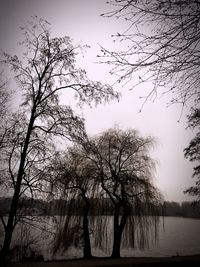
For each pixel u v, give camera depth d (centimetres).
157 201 1941
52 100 1356
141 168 1997
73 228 1858
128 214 1897
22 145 1293
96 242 1931
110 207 1977
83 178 1917
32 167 1310
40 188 1305
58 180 1391
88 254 1794
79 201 1939
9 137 1303
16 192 1228
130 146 2014
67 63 1338
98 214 1948
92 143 1933
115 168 1956
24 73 1345
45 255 1767
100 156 1956
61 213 1870
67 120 1345
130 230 1931
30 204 1355
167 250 2995
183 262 1327
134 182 1925
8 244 1202
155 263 1334
